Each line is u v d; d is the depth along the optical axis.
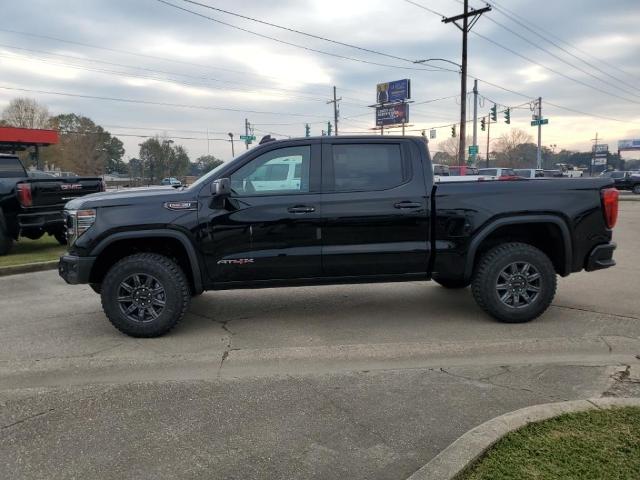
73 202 5.30
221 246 5.08
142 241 5.21
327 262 5.17
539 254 5.28
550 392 3.83
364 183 5.22
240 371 4.37
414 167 5.27
